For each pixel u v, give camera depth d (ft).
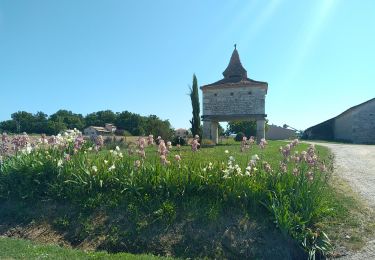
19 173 31.81
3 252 21.27
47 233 26.25
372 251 21.30
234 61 130.82
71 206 28.84
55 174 31.65
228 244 23.53
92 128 245.65
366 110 152.35
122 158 32.81
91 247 24.41
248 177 28.02
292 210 25.03
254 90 113.60
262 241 23.50
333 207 27.14
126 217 26.71
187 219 25.76
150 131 103.19
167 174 28.50
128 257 21.31
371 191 34.17
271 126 220.84
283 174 28.22
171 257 22.39
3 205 30.22
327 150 79.56
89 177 30.27
